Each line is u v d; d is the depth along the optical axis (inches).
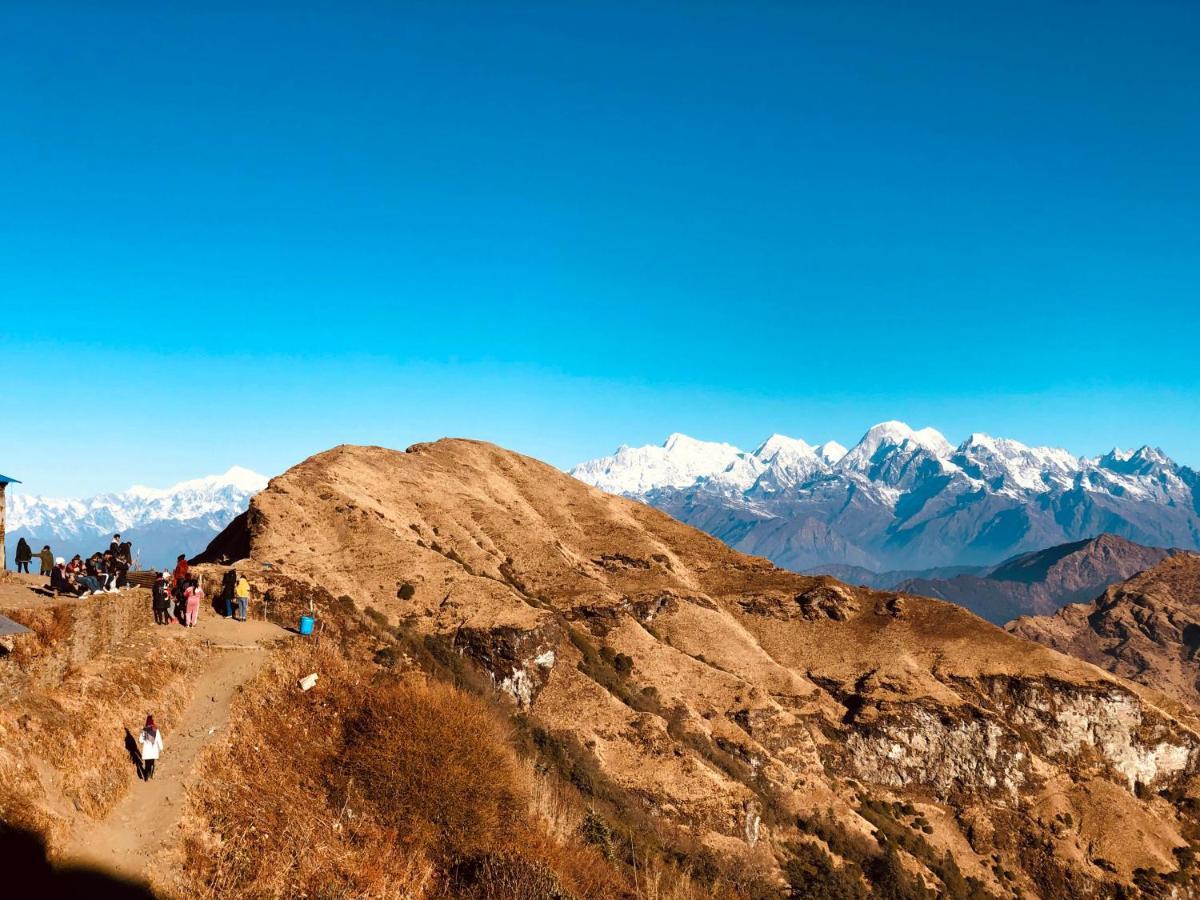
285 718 1592.0
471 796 1513.3
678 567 5821.9
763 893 2618.1
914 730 4453.7
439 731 1582.2
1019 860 4119.1
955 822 4247.0
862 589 5757.9
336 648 2050.9
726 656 4785.9
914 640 5246.1
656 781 3075.8
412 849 1382.9
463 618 3609.7
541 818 1696.6
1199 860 4185.5
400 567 4015.8
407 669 2335.1
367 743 1536.7
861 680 4884.4
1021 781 4416.8
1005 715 4815.5
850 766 4350.4
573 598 4697.3
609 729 3334.2
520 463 7037.4
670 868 2119.8
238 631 1913.1
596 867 1626.5
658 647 4488.2
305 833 1280.8
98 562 1800.0
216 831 1190.9
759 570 6077.8
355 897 1190.9
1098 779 4562.0
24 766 1059.3
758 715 4092.0
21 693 1212.5
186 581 1958.7
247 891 1102.4
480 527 5457.7
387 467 5831.7
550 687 3538.4
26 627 1272.1
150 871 1040.2
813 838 3393.2
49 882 930.1
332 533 4347.9
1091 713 4798.2
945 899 3491.6
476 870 1363.2
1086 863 4084.6
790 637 5339.6
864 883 3235.7
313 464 5413.4
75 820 1065.5
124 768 1225.4
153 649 1606.8
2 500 2016.5
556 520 6176.2
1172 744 4854.8
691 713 3907.5
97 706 1304.1
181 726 1429.6
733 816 3034.0
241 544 4333.2
